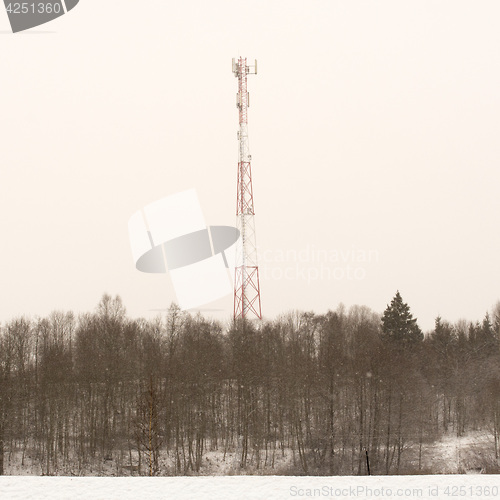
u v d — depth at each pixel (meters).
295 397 52.38
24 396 53.88
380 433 49.75
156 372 53.25
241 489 17.80
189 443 48.94
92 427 51.22
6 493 17.17
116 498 16.70
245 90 56.53
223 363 59.97
